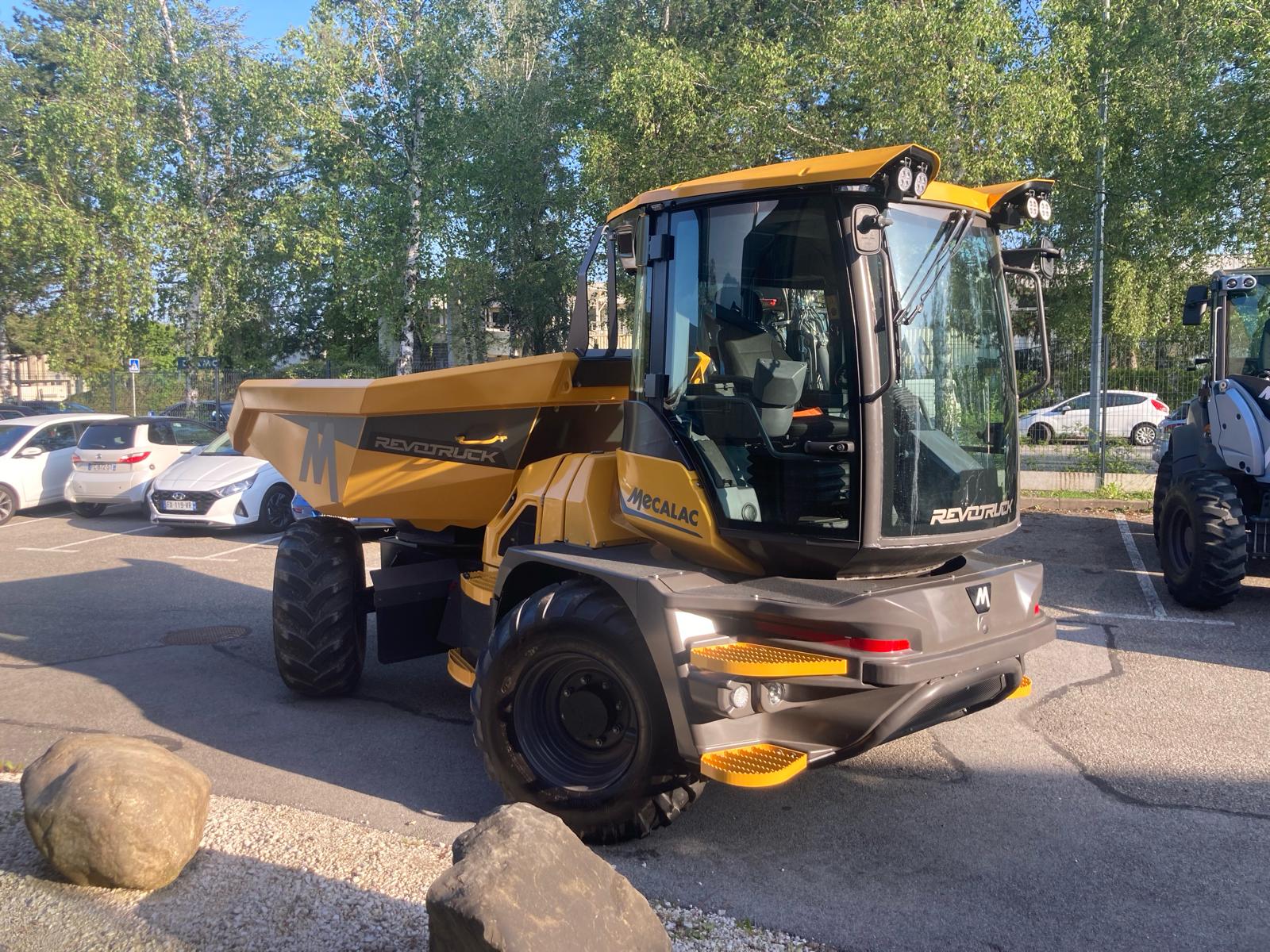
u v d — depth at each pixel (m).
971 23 14.78
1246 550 8.05
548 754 4.36
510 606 4.78
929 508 4.10
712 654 3.82
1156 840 4.29
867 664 3.74
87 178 27.47
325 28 27.86
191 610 9.09
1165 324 27.39
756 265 4.14
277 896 3.52
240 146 29.25
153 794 3.58
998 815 4.56
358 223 27.52
